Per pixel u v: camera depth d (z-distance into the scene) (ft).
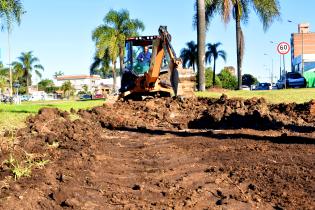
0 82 216.54
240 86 99.81
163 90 57.41
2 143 24.27
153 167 21.91
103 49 167.53
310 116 38.27
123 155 24.80
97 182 18.84
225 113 39.88
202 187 17.99
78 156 22.76
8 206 15.39
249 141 27.58
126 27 165.07
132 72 60.29
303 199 15.98
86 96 247.91
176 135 32.32
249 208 15.53
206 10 100.78
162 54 52.37
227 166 21.13
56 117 35.83
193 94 53.06
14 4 46.24
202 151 25.22
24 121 33.42
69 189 17.31
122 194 17.44
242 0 100.58
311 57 211.41
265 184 17.94
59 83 474.08
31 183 17.58
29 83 314.55
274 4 100.17
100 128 35.27
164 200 16.74
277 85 122.31
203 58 75.05
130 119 42.29
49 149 24.04
